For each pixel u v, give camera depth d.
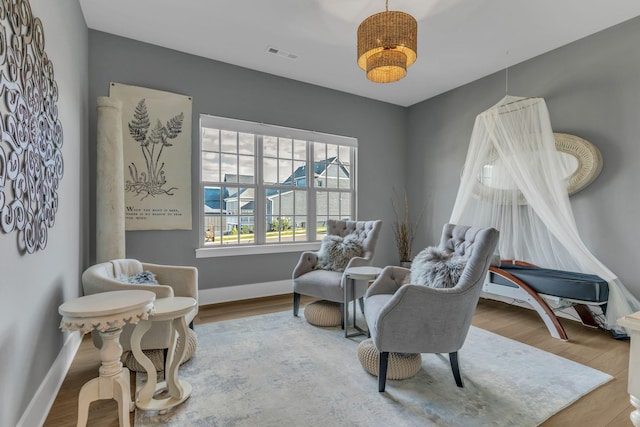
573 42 3.13
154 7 2.62
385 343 1.81
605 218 2.91
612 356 2.31
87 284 1.90
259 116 3.80
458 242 2.33
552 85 3.29
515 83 3.62
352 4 2.56
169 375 1.72
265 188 3.93
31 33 1.50
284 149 4.07
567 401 1.75
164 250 3.29
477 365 2.17
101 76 2.99
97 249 2.72
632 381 0.89
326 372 2.04
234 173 3.74
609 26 2.88
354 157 4.63
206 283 3.51
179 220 3.34
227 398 1.76
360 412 1.64
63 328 1.32
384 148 4.85
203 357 2.24
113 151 2.74
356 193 4.61
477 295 1.87
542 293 2.73
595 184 2.98
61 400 1.75
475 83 4.05
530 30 2.93
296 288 3.03
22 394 1.38
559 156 3.13
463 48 3.25
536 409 1.68
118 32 3.00
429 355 2.32
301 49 3.29
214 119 3.52
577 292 2.53
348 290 2.66
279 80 3.93
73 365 2.12
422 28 2.89
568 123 3.18
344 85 4.23
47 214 1.71
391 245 4.95
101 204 2.71
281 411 1.65
